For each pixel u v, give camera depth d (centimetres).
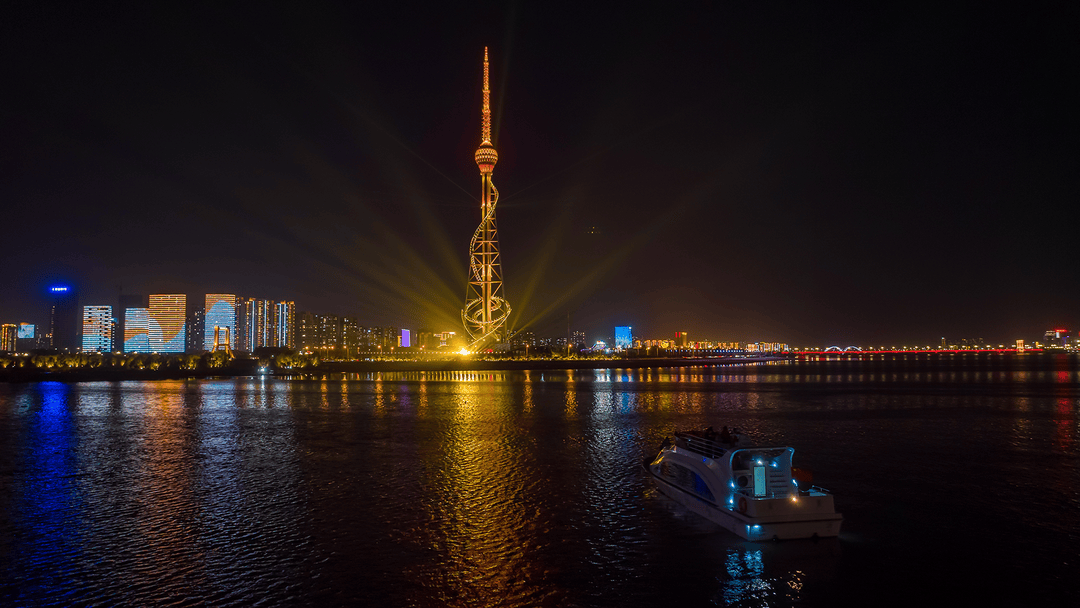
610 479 3491
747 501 2342
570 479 3494
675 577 2008
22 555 2223
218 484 3406
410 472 3722
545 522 2605
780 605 1822
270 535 2442
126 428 6184
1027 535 2467
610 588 1927
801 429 5950
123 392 12756
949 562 2164
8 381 18088
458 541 2361
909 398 10150
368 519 2666
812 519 2342
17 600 1844
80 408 8669
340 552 2242
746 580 1986
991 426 6150
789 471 2441
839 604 1833
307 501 2994
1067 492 3212
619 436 5419
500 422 6650
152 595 1875
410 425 6369
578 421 6712
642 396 11025
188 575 2030
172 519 2680
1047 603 1848
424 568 2084
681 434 3047
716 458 2611
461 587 1930
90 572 2058
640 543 2319
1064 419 6800
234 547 2300
